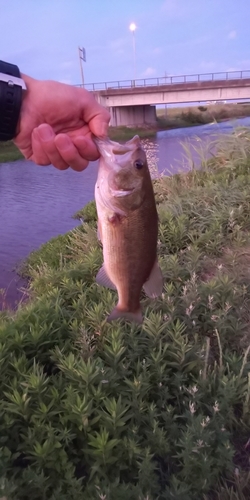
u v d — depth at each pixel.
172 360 0.67
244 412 0.59
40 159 0.49
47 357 0.69
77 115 0.52
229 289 0.82
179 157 4.34
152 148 5.57
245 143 2.03
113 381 0.59
